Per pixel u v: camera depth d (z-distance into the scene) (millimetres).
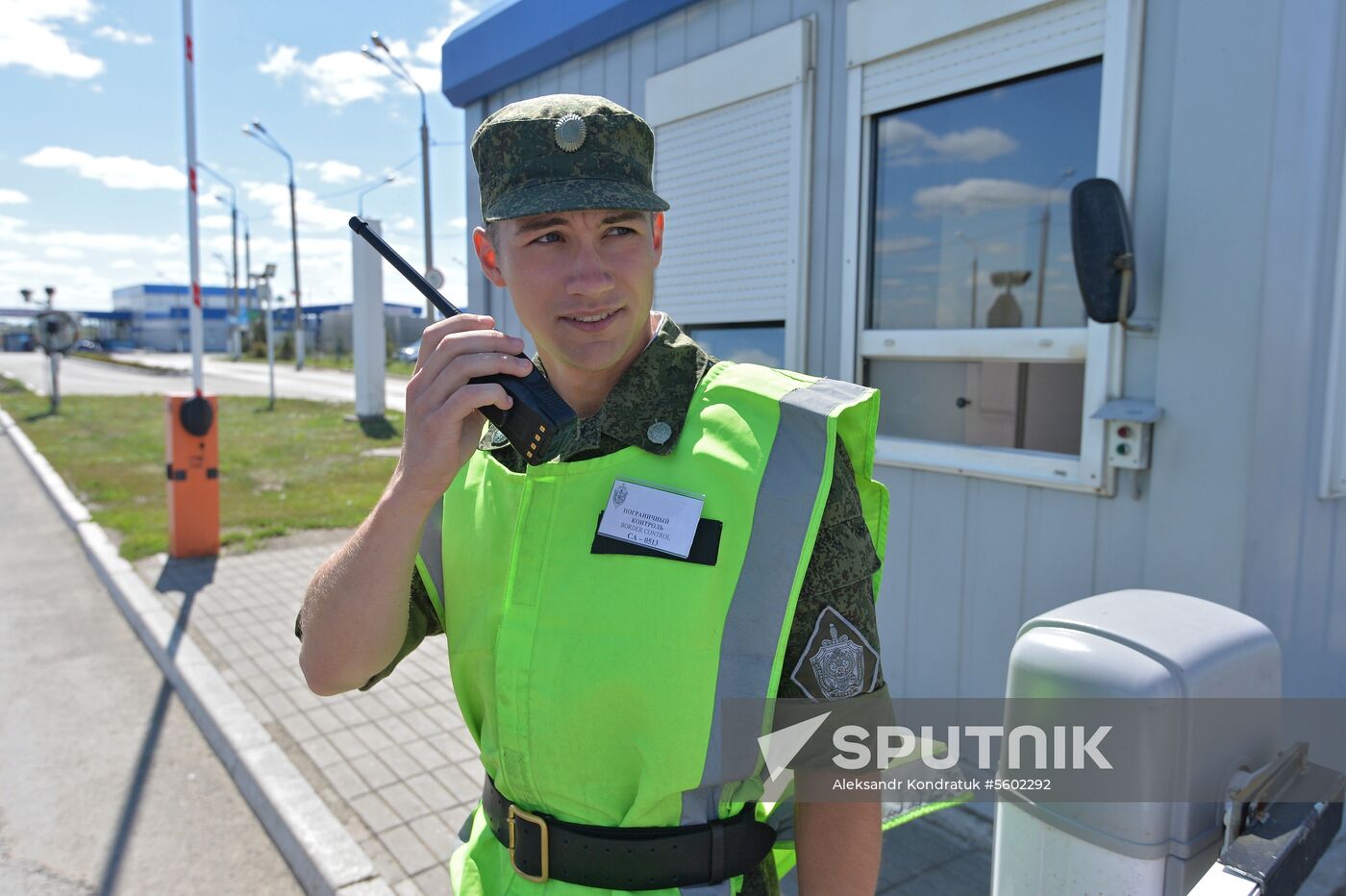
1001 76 2584
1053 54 2453
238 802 3139
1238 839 1197
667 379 1069
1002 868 1379
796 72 3137
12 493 9141
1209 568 2180
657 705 951
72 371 34656
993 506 2715
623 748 994
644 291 1054
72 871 2736
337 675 1088
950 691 2871
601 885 1020
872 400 993
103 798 3160
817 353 3215
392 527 1003
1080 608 1397
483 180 1075
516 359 982
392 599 1036
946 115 2793
